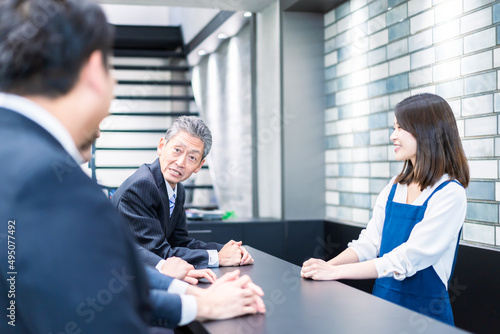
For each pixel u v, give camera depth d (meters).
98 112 0.67
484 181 2.41
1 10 0.62
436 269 1.65
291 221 3.95
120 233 0.63
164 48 7.56
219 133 6.17
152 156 7.14
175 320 1.01
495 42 2.30
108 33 0.66
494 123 2.32
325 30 4.00
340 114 3.79
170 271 1.53
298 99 4.00
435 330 0.96
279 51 3.99
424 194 1.71
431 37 2.76
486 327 2.33
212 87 6.50
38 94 0.63
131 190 1.80
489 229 2.38
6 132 0.62
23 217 0.58
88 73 0.64
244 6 4.23
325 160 4.05
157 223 1.81
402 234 1.71
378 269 1.56
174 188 2.02
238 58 5.33
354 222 3.60
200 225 3.79
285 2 3.89
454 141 1.71
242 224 3.86
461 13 2.52
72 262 0.58
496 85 2.30
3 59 0.61
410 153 1.75
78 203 0.60
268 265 1.80
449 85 2.63
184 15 6.61
